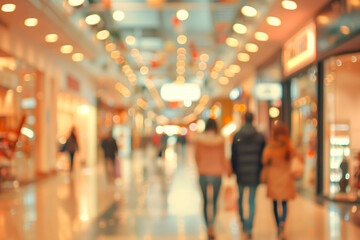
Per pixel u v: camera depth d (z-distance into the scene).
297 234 7.30
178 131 44.78
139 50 25.30
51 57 18.08
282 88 16.58
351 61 11.18
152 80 40.09
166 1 16.83
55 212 9.62
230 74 25.31
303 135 13.88
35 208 10.19
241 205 7.25
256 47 16.80
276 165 7.03
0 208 10.20
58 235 7.36
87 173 20.23
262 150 7.14
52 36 14.59
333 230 7.57
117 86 30.70
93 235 7.36
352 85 11.25
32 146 15.91
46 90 17.28
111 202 11.09
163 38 23.69
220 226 8.04
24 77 15.01
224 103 36.12
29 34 14.31
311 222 8.27
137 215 9.23
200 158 7.24
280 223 7.02
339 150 11.30
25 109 15.12
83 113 23.84
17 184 13.98
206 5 15.98
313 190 12.50
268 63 18.80
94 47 18.02
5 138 13.08
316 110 11.77
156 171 20.80
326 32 10.88
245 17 15.41
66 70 20.86
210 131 7.29
